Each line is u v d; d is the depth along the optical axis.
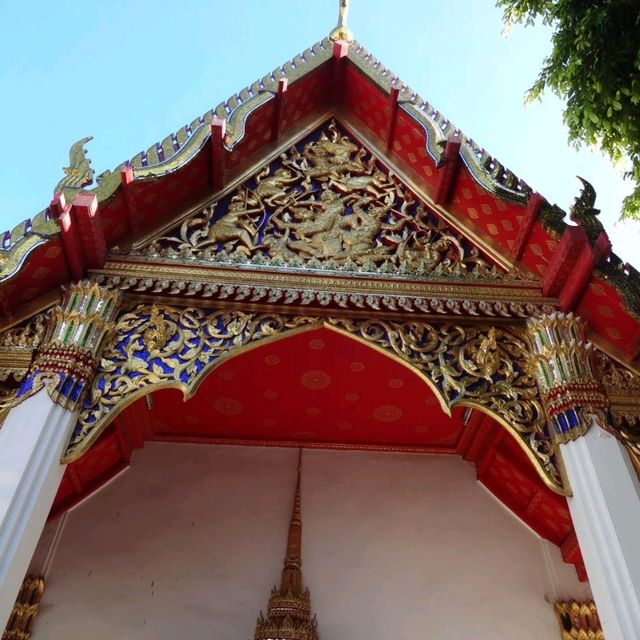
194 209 7.83
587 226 6.56
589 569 5.25
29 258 6.09
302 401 8.88
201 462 9.48
